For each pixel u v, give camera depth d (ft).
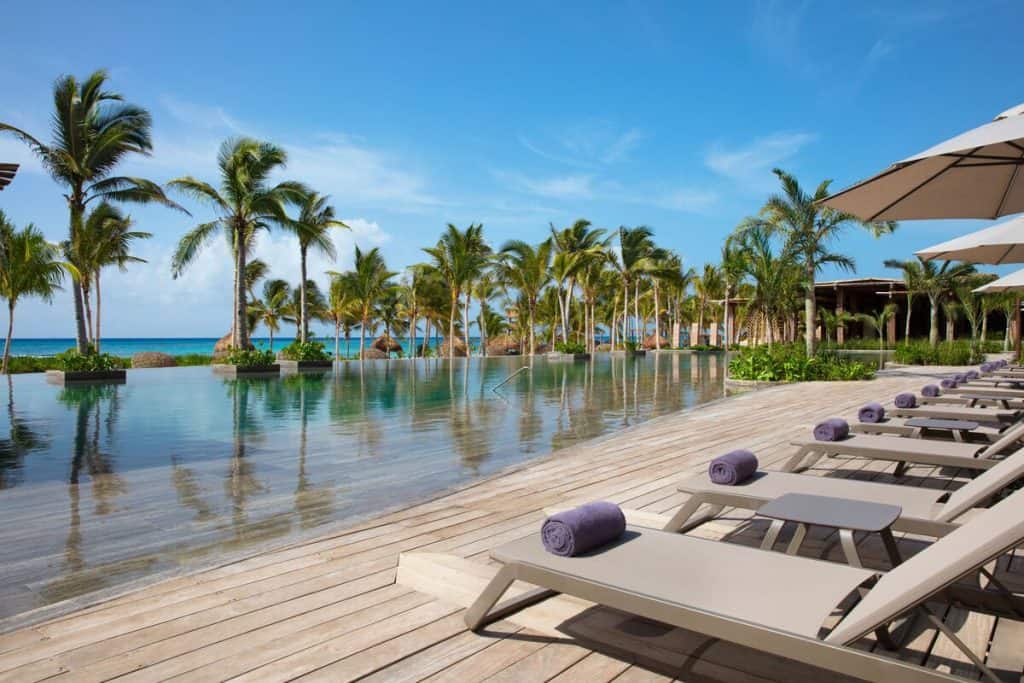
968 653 5.40
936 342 92.07
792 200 53.72
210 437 24.73
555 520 7.28
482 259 93.20
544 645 7.32
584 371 66.44
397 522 12.37
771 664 6.86
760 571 6.64
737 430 23.63
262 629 7.75
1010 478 7.40
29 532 13.01
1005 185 12.66
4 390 44.42
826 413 28.37
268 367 61.05
